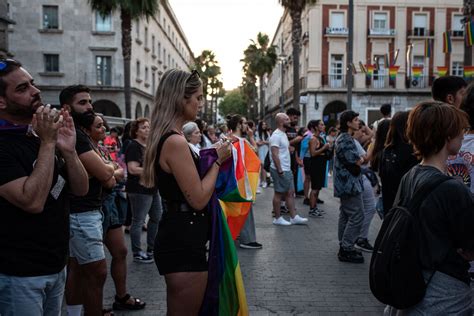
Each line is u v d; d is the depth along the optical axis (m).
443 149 2.16
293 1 20.16
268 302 4.17
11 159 2.02
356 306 4.07
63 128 2.37
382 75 30.97
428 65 31.23
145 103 35.72
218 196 2.76
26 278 2.05
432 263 2.01
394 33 30.89
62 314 4.02
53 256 2.16
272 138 7.50
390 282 2.04
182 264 2.35
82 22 30.16
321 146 8.54
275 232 7.20
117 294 3.99
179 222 2.38
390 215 2.19
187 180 2.30
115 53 30.48
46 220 2.13
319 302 4.16
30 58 30.02
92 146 3.20
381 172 4.23
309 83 31.06
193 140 6.12
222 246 2.49
